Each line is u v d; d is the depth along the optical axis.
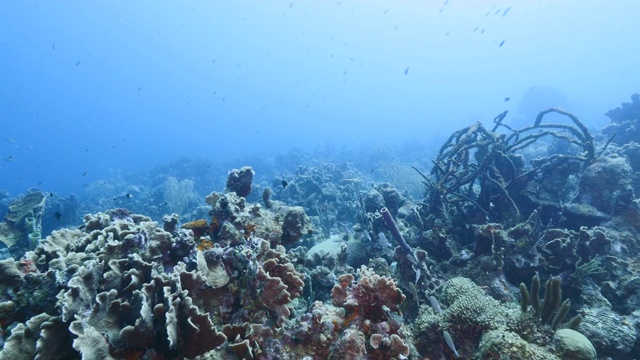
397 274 6.27
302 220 6.63
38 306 3.66
